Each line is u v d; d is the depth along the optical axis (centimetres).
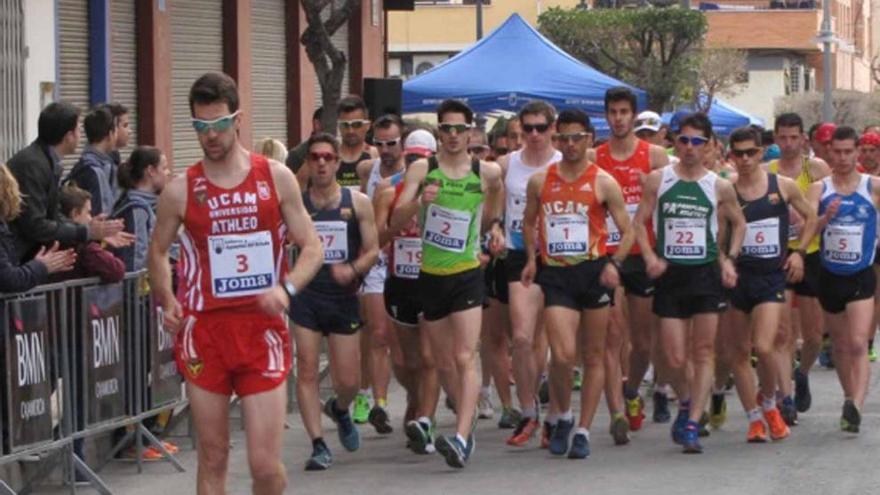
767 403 1602
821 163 1831
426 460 1514
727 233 1585
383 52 4034
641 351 1647
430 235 1442
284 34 3369
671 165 1531
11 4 2153
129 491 1389
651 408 1839
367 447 1597
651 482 1388
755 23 8781
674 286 1530
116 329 1391
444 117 1433
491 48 2917
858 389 1630
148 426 1545
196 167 1037
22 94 2192
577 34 5950
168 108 2773
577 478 1410
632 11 5912
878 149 1938
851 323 1638
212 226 1027
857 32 11606
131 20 2659
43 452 1288
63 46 2414
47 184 1375
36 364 1270
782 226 1592
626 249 1466
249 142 3152
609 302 1478
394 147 1661
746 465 1466
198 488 1052
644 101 2922
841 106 6862
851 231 1638
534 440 1611
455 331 1453
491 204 1485
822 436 1631
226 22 3052
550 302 1475
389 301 1526
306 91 3428
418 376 1561
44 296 1281
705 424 1625
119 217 1469
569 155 1455
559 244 1461
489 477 1422
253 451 1030
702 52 6488
